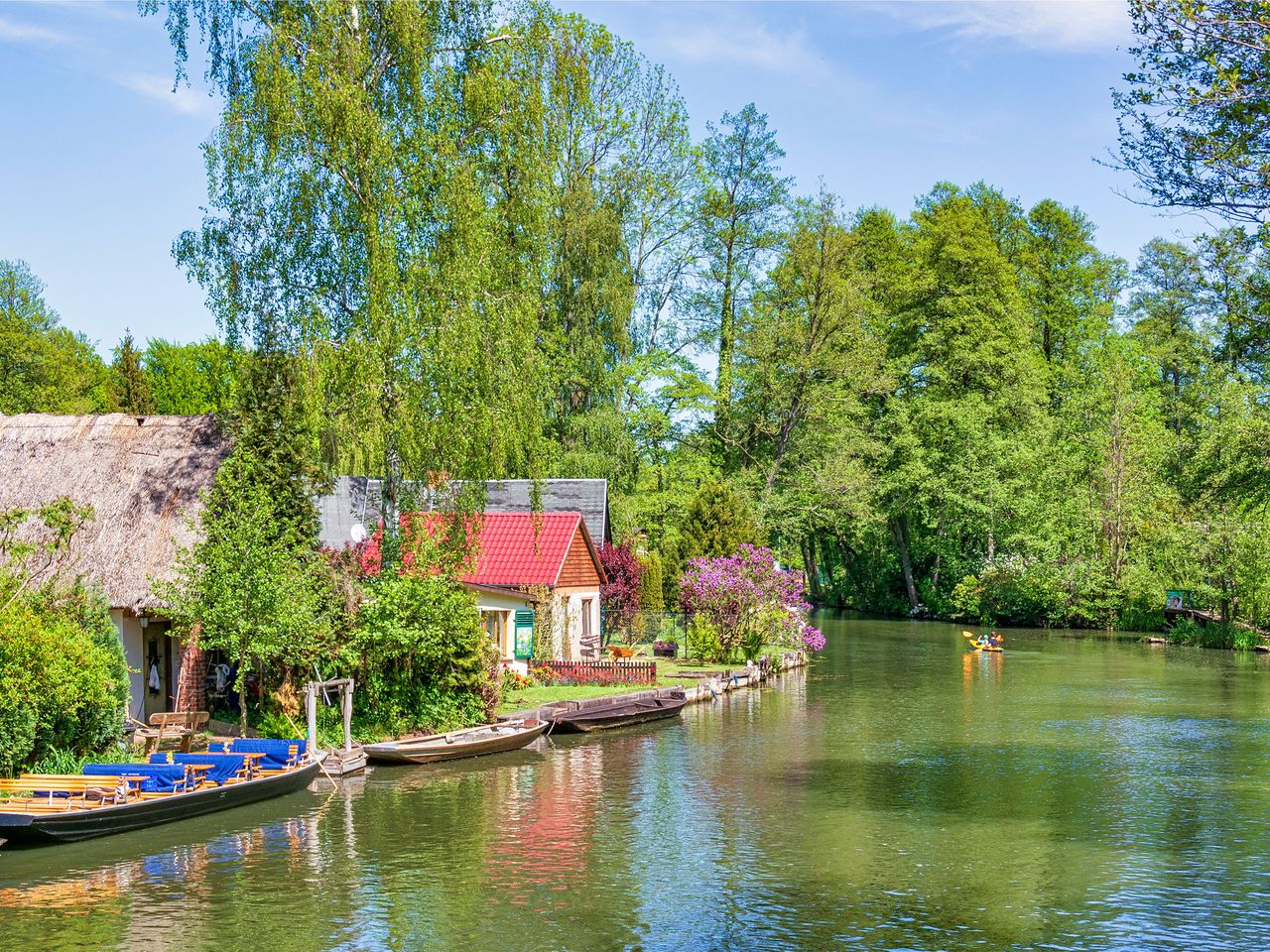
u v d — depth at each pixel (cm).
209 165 2742
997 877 1642
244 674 2581
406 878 1628
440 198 2783
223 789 2012
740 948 1352
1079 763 2527
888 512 6962
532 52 3042
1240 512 5481
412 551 2784
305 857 1734
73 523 2412
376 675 2633
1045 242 7556
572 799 2141
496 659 2911
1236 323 1975
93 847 1786
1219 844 1825
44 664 1983
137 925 1424
